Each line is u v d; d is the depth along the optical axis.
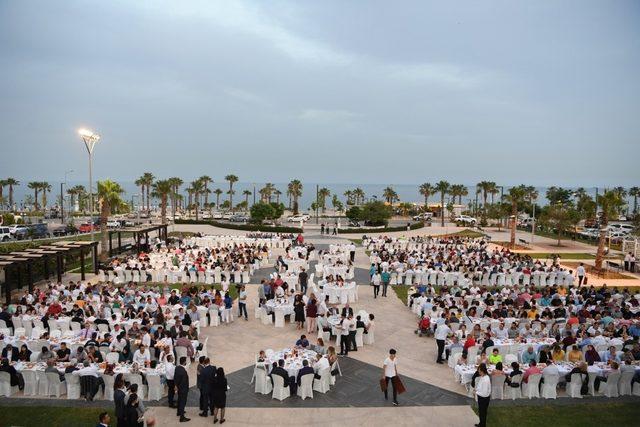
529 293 23.58
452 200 116.56
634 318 19.97
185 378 12.23
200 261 30.53
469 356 15.35
